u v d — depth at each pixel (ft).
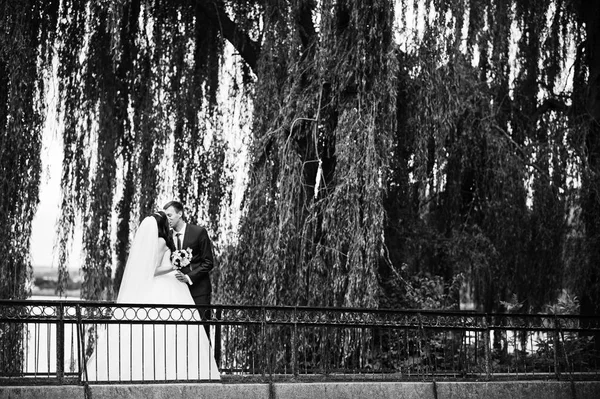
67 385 38.45
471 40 60.18
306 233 55.11
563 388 47.80
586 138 66.03
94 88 60.90
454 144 61.77
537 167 63.57
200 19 64.13
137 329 43.37
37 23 59.47
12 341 54.70
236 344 52.60
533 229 63.36
